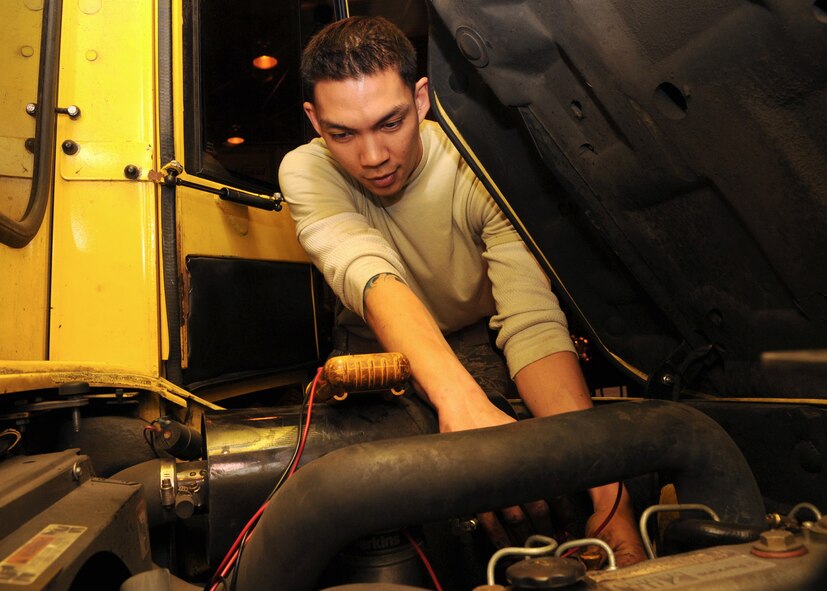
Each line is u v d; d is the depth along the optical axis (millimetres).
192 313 2211
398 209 1684
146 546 1005
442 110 1275
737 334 1249
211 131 2471
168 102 2221
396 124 1369
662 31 967
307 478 785
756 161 992
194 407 2184
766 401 1195
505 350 1498
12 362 1271
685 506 860
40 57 2059
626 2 976
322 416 1196
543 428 846
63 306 2016
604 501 1227
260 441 1140
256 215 2707
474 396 1138
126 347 2047
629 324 1490
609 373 2303
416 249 1738
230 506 1087
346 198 1647
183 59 2326
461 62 1261
